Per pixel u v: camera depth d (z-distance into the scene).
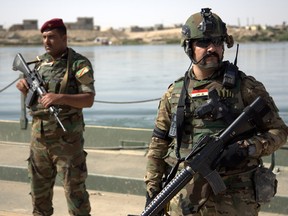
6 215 5.12
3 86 26.00
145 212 2.88
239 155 2.75
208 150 2.80
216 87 2.93
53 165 4.20
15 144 8.00
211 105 2.89
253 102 2.82
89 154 7.23
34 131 4.14
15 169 6.30
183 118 2.98
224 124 2.90
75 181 4.11
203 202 2.89
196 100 2.96
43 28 4.05
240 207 2.86
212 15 2.92
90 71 4.07
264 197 2.88
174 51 74.69
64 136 4.07
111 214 5.23
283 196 5.10
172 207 3.00
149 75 31.70
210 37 2.88
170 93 3.11
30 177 4.23
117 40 156.50
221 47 2.94
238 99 2.90
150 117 16.45
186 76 3.07
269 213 5.17
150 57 55.28
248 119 2.81
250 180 2.89
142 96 21.69
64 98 3.95
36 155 4.16
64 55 4.10
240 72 2.97
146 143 7.38
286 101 18.97
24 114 8.00
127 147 7.41
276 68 33.59
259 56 48.38
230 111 2.88
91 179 5.95
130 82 27.64
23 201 5.61
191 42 2.95
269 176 2.91
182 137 3.00
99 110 18.00
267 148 2.80
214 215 2.91
